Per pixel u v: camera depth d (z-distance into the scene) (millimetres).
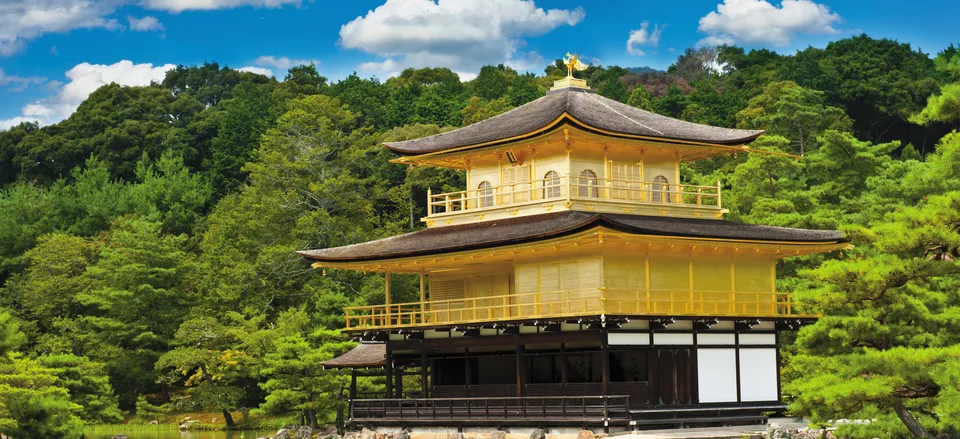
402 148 64375
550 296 57000
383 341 63594
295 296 100188
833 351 50062
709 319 56594
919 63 143250
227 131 146000
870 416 42656
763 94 130875
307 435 72188
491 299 62344
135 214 124438
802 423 57656
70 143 153750
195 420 91000
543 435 54219
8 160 157875
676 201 63750
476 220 62656
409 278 98500
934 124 134000
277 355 77312
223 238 107375
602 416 52938
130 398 98438
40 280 105125
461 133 65312
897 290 47281
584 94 67250
